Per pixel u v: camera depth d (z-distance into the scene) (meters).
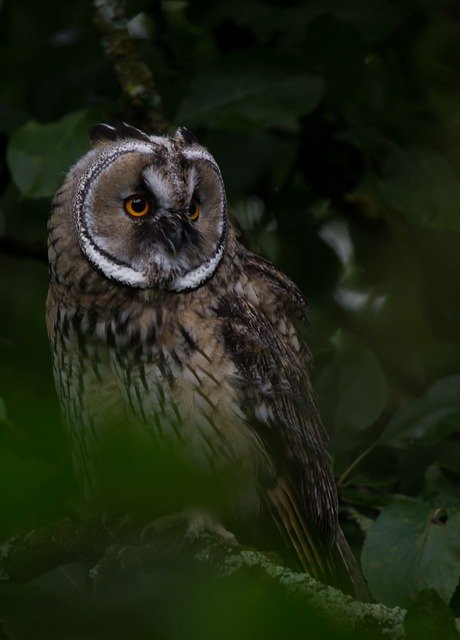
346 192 11.88
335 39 11.09
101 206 9.36
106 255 9.30
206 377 8.90
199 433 8.84
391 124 11.56
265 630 5.18
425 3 13.00
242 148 11.09
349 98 11.24
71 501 8.30
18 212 12.35
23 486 5.07
